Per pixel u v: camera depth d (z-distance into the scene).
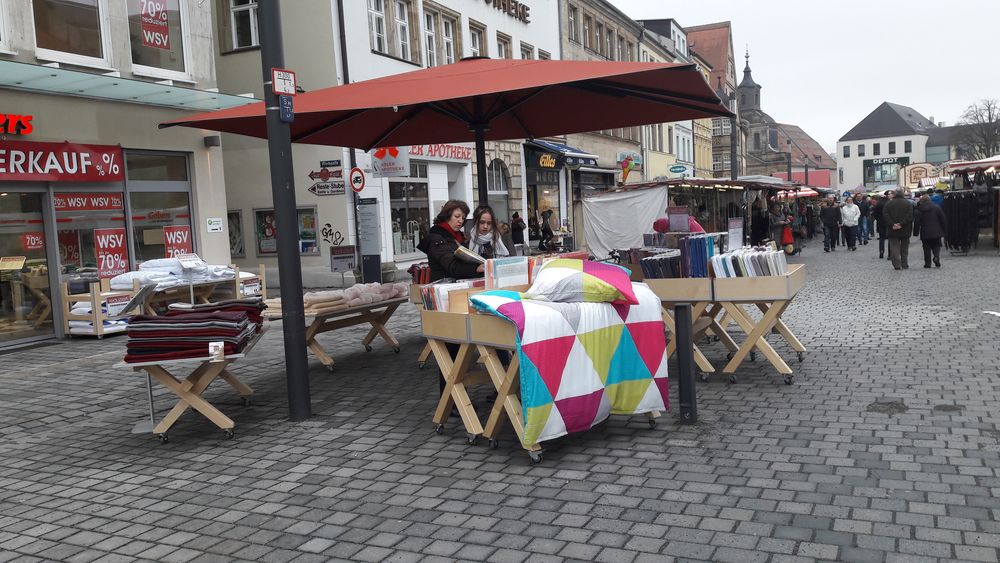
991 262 18.48
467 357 5.48
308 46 18.86
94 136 12.12
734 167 29.64
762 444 5.10
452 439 5.60
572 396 5.02
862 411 5.76
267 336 10.96
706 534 3.77
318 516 4.27
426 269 8.20
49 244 11.48
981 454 4.71
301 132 8.62
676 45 57.56
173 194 13.62
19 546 4.08
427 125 9.52
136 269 12.80
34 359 9.84
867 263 20.31
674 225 8.63
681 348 5.62
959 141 90.56
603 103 8.62
